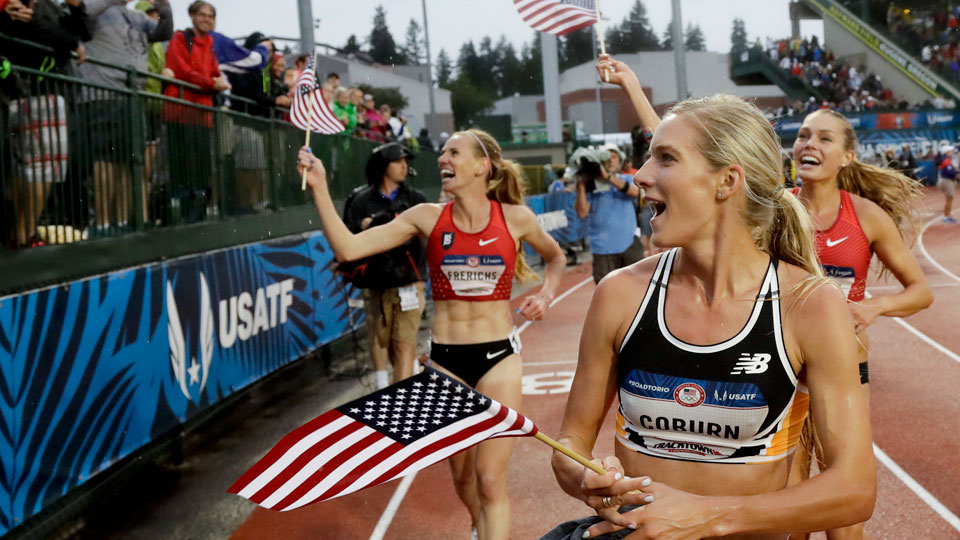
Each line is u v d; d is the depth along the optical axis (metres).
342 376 7.69
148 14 6.29
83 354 4.16
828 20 45.41
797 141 3.41
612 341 1.79
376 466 1.66
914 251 16.11
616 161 8.94
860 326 3.15
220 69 7.26
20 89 3.98
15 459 3.62
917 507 4.21
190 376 5.26
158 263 4.98
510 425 1.68
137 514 4.51
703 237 1.67
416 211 3.96
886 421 5.68
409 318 5.99
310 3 10.02
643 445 1.76
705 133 1.64
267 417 6.38
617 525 1.64
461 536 4.21
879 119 37.22
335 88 10.05
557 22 3.52
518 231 3.92
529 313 3.98
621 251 9.02
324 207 3.81
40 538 4.03
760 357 1.62
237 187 6.64
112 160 4.80
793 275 1.67
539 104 51.84
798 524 1.57
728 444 1.67
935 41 39.38
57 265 4.14
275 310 6.73
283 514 4.52
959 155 35.78
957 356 7.52
